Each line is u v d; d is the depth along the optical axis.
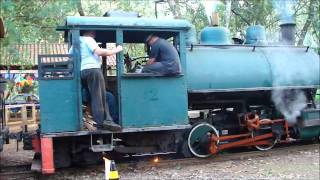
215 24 8.54
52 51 18.39
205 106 8.34
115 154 7.43
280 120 8.50
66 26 6.40
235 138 8.20
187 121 7.02
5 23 9.27
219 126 8.23
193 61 7.64
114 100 6.86
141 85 6.74
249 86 7.99
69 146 6.73
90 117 6.59
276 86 8.27
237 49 8.26
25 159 8.13
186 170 6.85
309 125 8.61
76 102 6.41
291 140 9.27
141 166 6.98
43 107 6.28
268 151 8.26
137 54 10.30
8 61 11.23
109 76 7.38
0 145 6.79
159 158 7.75
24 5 11.08
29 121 11.33
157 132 7.16
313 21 14.51
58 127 6.32
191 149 7.56
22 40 11.62
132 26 6.67
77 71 6.40
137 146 7.08
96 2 18.30
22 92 15.15
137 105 6.71
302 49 9.04
